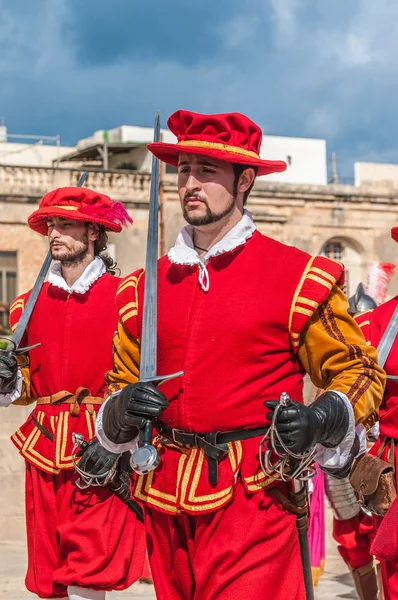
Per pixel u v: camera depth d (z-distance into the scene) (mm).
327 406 4598
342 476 5051
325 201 35562
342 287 4895
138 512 6746
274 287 4781
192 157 4863
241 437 4793
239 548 4715
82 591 6660
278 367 4812
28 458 6969
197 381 4805
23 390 7137
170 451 4891
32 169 31500
